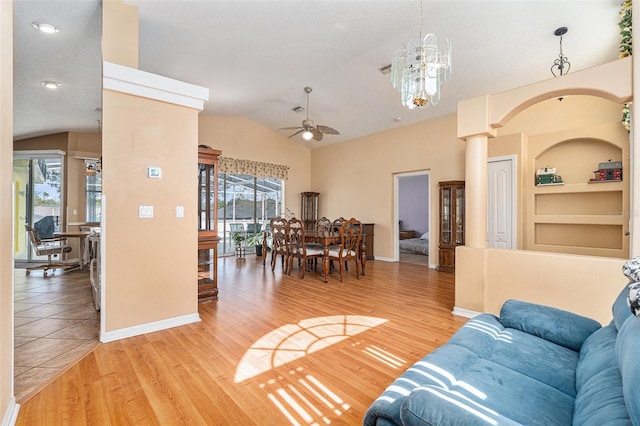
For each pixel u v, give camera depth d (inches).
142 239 107.9
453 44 153.6
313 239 197.9
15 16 115.0
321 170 339.6
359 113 253.0
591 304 102.1
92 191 267.4
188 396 71.7
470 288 127.1
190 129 119.9
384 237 279.7
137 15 120.8
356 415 65.5
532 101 116.6
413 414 35.5
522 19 135.0
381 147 282.4
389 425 41.3
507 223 192.9
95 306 133.6
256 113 279.6
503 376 52.3
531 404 44.8
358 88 214.2
